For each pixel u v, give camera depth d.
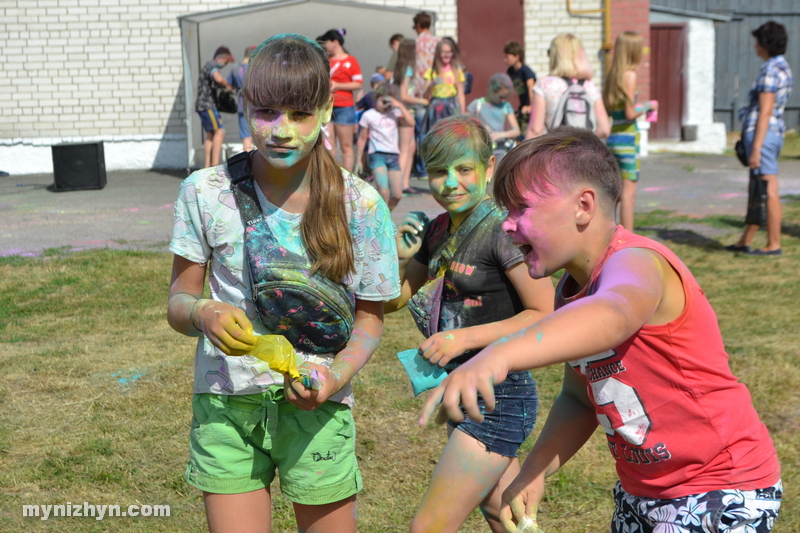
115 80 14.51
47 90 14.42
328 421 2.24
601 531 3.11
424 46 11.97
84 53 14.38
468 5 14.78
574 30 15.07
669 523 1.85
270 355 1.95
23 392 4.34
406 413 4.13
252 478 2.24
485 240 2.46
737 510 1.80
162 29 14.43
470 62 14.91
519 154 1.77
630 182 7.17
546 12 14.99
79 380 4.51
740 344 5.04
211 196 2.13
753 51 21.20
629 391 1.82
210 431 2.21
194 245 2.18
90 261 7.02
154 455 3.67
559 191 1.74
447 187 2.46
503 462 2.37
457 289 2.53
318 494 2.25
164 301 6.05
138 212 9.87
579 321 1.34
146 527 3.11
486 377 1.26
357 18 13.73
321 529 2.32
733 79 21.31
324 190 2.09
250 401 2.19
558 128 1.85
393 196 9.13
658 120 18.03
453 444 2.37
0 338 5.21
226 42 13.54
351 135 10.78
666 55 17.75
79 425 3.95
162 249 7.61
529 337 1.32
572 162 1.74
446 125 2.47
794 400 4.17
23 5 14.14
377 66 13.80
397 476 3.53
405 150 11.27
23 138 14.47
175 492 3.38
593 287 1.75
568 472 3.54
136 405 4.19
